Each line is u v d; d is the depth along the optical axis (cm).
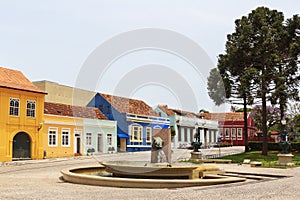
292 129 4475
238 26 3450
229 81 3297
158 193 1120
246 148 3741
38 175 1820
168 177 1384
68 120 3659
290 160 2386
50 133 3466
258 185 1302
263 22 3216
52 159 3216
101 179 1345
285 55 3334
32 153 3281
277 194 1083
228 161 2709
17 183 1455
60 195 1107
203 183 1298
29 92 3300
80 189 1246
